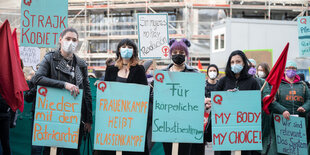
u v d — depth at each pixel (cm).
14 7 2133
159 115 440
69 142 414
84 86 458
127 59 448
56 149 429
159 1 2500
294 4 2512
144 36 635
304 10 2442
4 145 489
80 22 2514
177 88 444
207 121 506
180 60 475
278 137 536
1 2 2112
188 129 443
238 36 2112
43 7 538
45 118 414
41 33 538
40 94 415
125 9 2484
